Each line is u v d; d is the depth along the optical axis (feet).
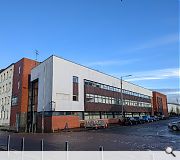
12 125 146.20
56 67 120.06
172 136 80.89
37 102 130.82
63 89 122.11
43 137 80.48
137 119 166.61
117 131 105.50
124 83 196.24
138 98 223.71
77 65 136.15
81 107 133.90
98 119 145.48
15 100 148.77
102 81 160.25
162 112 289.94
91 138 74.59
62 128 117.19
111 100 169.48
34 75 136.77
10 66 164.86
